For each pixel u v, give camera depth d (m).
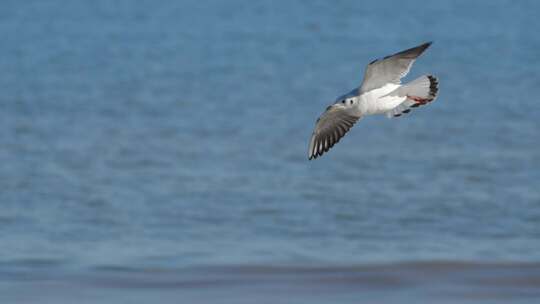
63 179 26.91
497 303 16.91
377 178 27.05
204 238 21.62
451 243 21.34
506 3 69.06
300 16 64.62
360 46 53.06
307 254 20.28
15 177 27.06
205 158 29.42
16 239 21.44
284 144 31.30
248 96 39.53
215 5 70.44
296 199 24.94
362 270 18.55
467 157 29.30
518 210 24.02
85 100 38.66
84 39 56.00
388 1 70.81
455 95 39.03
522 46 51.97
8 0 73.38
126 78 43.78
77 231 22.19
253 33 57.62
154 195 25.36
